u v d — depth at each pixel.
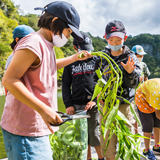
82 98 2.53
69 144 1.68
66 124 1.70
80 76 2.54
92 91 2.52
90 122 2.41
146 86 2.31
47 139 1.23
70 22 1.25
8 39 39.72
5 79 1.04
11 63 1.06
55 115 1.04
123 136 1.46
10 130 1.17
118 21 2.16
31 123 1.15
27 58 1.08
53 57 1.29
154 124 2.65
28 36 1.17
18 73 1.06
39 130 1.17
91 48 2.56
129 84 1.96
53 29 1.23
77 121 1.70
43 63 1.18
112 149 1.99
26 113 1.15
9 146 1.18
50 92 1.24
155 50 159.25
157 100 2.16
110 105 1.51
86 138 1.74
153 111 2.45
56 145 1.71
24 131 1.15
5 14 50.25
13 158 1.17
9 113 1.19
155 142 2.71
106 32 2.17
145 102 2.40
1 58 35.78
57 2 1.27
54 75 1.28
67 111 2.57
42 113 1.03
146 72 3.69
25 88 1.05
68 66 2.64
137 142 1.57
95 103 2.42
